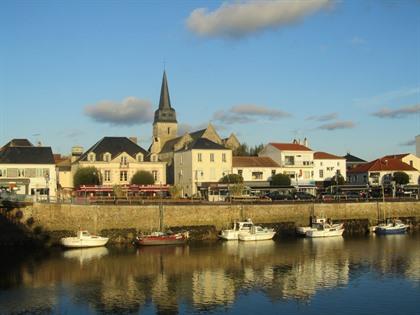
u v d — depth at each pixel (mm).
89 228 59438
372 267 45906
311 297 36344
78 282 40688
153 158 89000
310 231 66000
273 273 43812
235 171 92188
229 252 54062
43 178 76312
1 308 33969
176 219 63062
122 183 85312
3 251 54500
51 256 51531
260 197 77438
